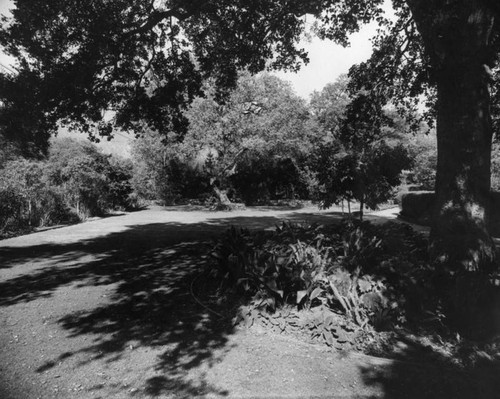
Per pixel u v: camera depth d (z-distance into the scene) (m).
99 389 3.21
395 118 26.12
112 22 7.00
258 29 9.04
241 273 5.61
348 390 3.26
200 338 4.27
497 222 11.99
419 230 13.29
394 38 10.62
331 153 9.77
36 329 4.51
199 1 7.70
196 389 3.23
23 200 13.73
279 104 23.66
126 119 8.88
